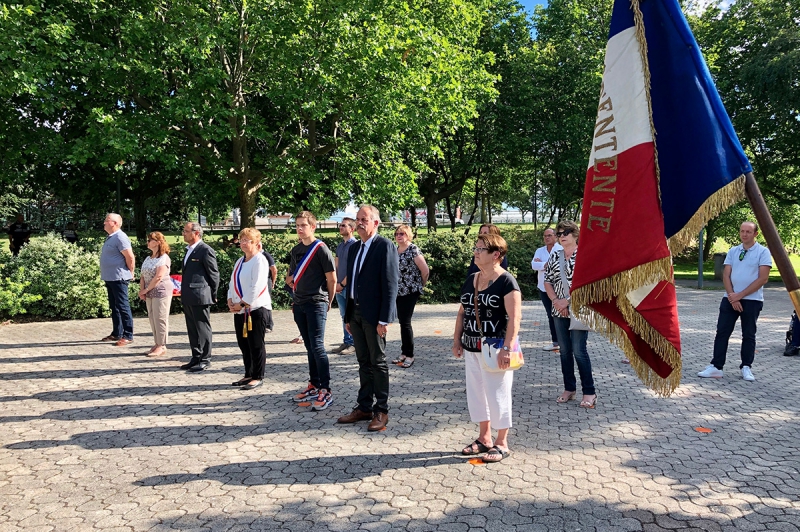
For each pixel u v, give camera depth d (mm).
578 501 3570
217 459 4270
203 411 5410
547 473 3998
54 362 7348
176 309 11727
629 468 4086
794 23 21312
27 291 10523
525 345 8812
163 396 5887
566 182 25453
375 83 14078
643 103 2785
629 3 2848
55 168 17734
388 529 3242
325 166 17812
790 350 7977
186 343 8562
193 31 12148
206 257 6949
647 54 2770
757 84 19641
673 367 2926
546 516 3381
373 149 15719
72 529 3268
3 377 6602
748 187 2502
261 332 6195
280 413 5363
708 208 2576
